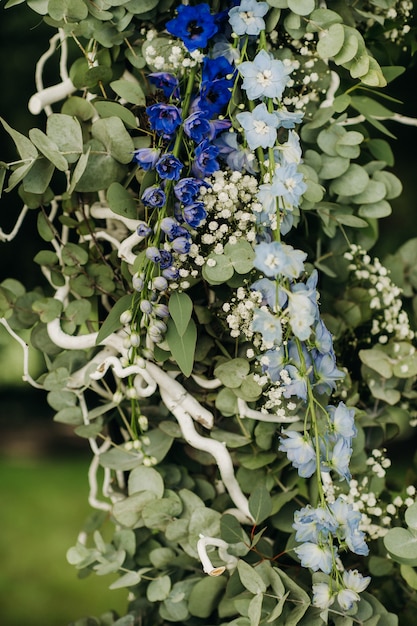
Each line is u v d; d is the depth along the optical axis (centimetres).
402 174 373
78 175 109
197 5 109
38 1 112
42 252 122
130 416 125
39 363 446
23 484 373
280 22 115
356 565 125
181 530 117
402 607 125
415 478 130
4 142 389
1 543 297
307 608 111
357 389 128
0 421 496
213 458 122
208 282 114
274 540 123
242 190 111
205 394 120
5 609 243
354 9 119
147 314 110
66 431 482
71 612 239
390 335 133
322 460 110
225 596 116
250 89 106
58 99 120
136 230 113
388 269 134
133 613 122
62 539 300
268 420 117
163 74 110
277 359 109
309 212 124
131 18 114
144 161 109
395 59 131
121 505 118
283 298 107
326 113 119
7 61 383
